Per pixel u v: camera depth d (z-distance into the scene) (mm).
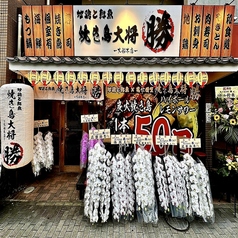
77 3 7996
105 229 3729
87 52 5375
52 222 3928
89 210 3820
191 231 3697
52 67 4184
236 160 4492
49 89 5520
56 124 6945
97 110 6336
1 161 4465
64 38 5305
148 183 3852
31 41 5309
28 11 5160
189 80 4227
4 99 4305
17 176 5457
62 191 5297
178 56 5387
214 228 3785
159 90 6051
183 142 4203
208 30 5238
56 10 5156
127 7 5180
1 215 4156
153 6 5164
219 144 5992
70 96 5555
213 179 4676
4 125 4305
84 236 3535
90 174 3953
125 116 6180
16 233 3594
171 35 5277
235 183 4348
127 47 5355
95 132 4312
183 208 3861
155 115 6121
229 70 4156
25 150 4391
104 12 5188
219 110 4738
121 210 3832
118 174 3943
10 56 5223
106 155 3992
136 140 4289
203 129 6168
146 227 3801
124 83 6055
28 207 4477
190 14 5168
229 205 4625
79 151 6789
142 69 4203
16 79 5305
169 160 4047
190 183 3922
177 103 6086
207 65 4156
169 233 3637
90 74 4266
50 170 6551
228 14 5148
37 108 6812
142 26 5258
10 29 5219
